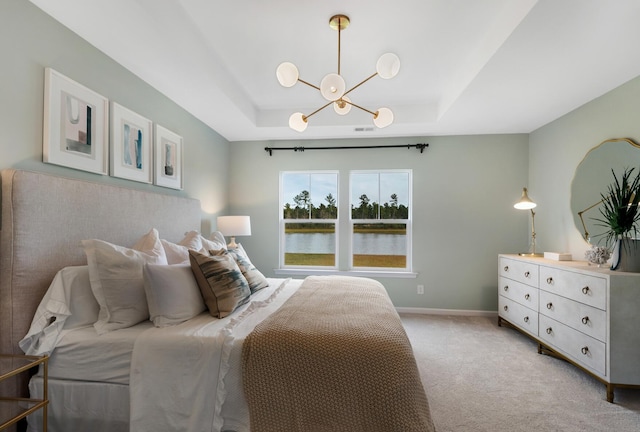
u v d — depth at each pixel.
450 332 3.48
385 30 2.29
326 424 1.35
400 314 4.17
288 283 3.06
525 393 2.22
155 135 2.76
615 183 2.70
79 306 1.70
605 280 2.19
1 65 1.58
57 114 1.85
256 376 1.43
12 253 1.55
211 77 2.61
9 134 1.62
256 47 2.55
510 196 4.12
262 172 4.51
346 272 4.36
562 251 3.44
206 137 3.81
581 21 1.81
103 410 1.54
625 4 1.65
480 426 1.86
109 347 1.55
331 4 2.01
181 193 3.25
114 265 1.74
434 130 4.01
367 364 1.39
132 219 2.35
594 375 2.28
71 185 1.85
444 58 2.68
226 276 2.05
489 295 4.14
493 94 2.88
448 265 4.21
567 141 3.36
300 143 4.47
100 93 2.18
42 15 1.77
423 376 2.46
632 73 2.47
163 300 1.75
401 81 3.13
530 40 2.01
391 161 4.32
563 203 3.42
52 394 1.56
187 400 1.47
